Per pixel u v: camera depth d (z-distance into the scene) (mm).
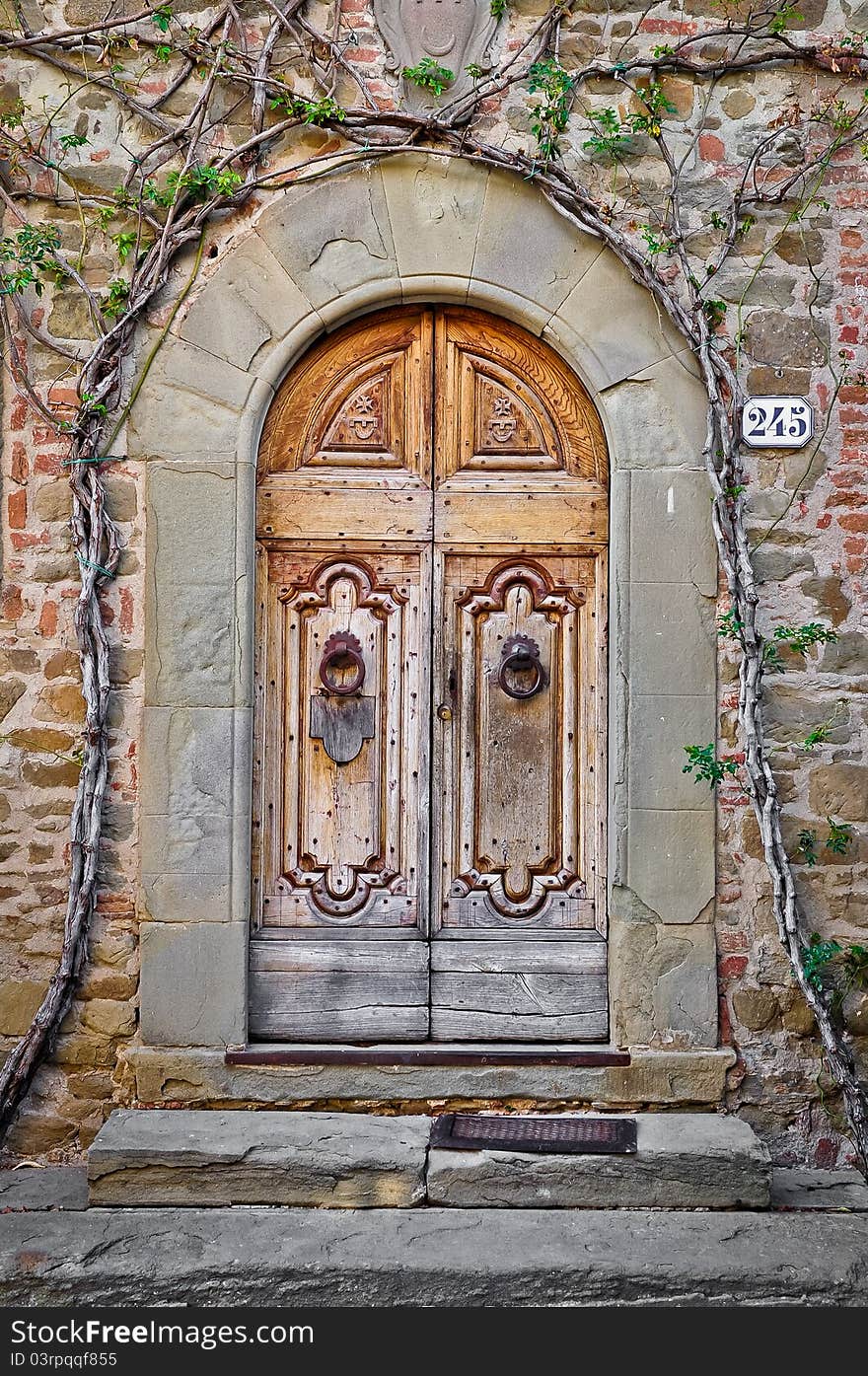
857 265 3984
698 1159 3566
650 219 3961
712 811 3928
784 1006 3932
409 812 4070
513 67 3932
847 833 3908
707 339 3902
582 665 4094
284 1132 3674
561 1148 3592
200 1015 3895
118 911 3912
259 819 4047
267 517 4062
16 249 3922
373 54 3945
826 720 3965
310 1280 3279
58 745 3932
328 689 4051
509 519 4078
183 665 3920
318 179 3922
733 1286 3264
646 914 3926
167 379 3932
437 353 4094
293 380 4066
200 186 3902
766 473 3979
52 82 3941
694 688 3938
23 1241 3367
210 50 3906
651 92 3916
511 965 4031
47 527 3939
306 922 4043
